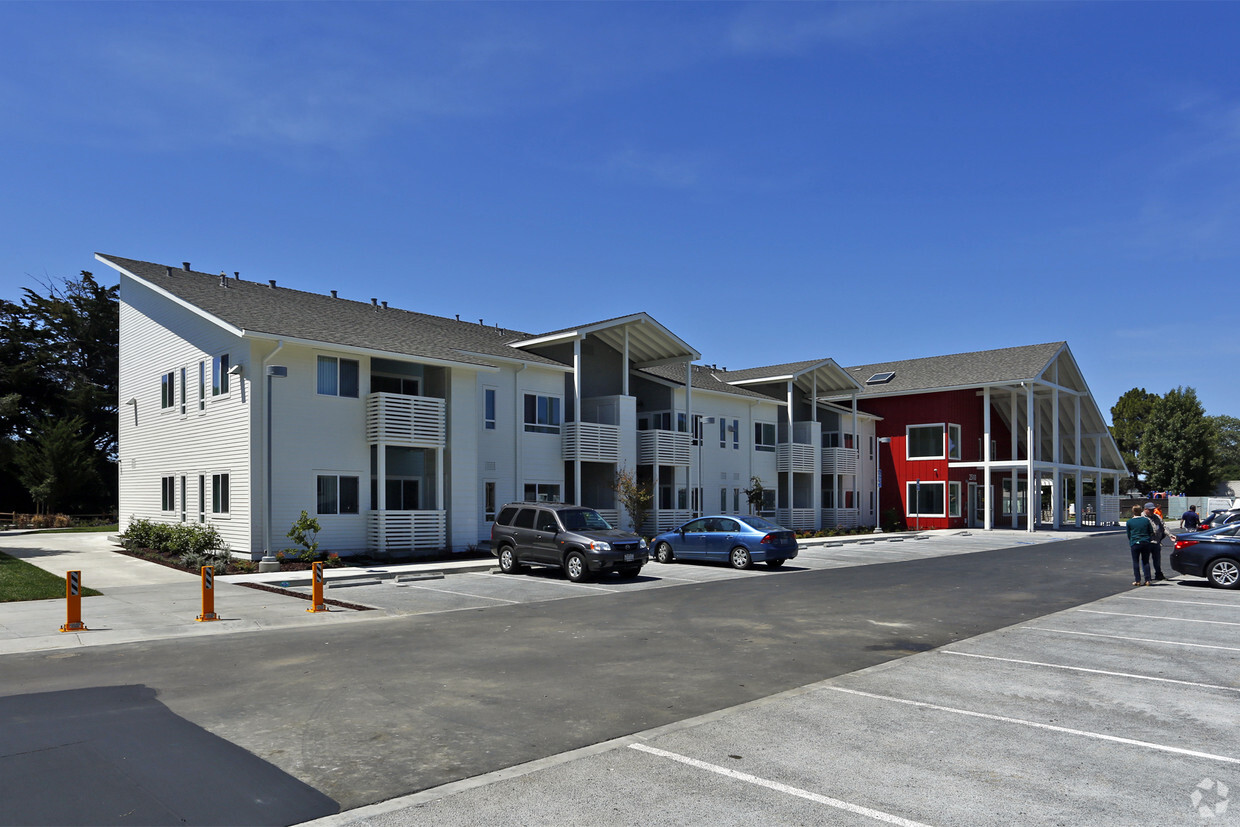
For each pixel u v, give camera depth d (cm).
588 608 1559
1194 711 805
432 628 1320
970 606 1585
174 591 1772
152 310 2925
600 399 3409
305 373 2375
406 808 553
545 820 532
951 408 4716
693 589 1880
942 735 723
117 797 572
